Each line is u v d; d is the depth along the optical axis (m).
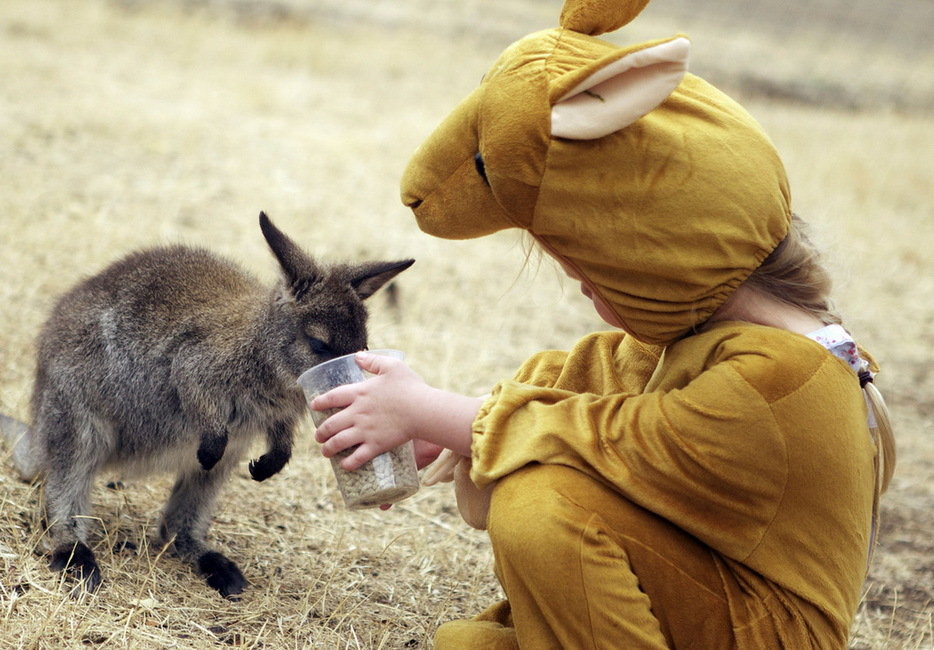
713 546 4.42
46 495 6.21
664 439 4.36
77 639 5.02
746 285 4.64
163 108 16.45
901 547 7.80
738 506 4.36
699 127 4.38
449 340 10.23
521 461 4.45
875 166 18.50
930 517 8.32
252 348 6.61
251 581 6.15
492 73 4.59
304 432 8.30
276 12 24.83
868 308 12.80
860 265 13.91
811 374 4.36
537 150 4.36
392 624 5.86
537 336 10.99
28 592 5.41
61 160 13.20
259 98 18.09
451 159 4.71
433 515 7.47
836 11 33.03
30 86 16.22
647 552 4.36
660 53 4.11
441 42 24.92
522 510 4.35
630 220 4.33
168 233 11.52
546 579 4.32
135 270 6.72
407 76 21.86
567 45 4.50
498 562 4.58
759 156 4.43
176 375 6.43
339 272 6.74
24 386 8.01
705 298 4.47
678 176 4.29
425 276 11.95
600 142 4.31
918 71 27.94
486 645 4.82
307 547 6.70
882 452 4.86
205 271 7.00
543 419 4.52
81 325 6.44
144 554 6.26
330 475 7.73
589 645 4.32
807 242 4.75
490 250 13.42
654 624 4.32
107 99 16.33
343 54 22.61
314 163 15.11
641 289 4.48
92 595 5.46
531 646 4.45
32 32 20.36
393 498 4.99
